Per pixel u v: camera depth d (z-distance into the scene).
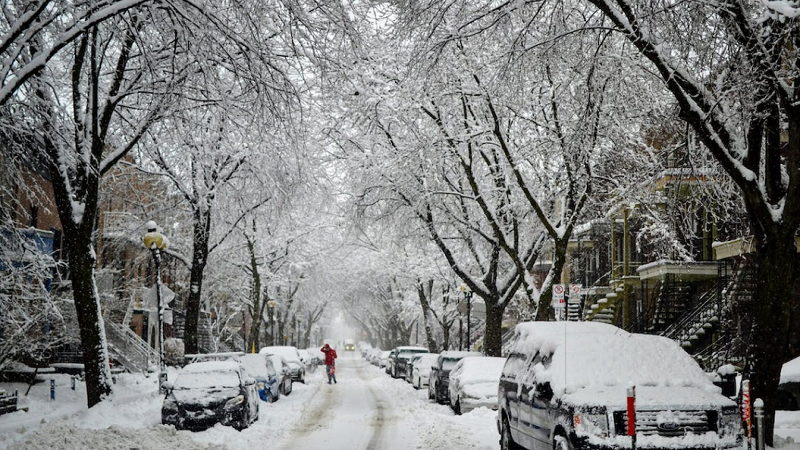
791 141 10.88
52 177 17.39
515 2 13.21
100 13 12.52
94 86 16.98
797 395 16.89
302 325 94.06
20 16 12.91
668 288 30.36
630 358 10.17
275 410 21.72
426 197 24.56
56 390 23.97
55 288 24.27
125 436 13.23
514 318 52.53
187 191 25.56
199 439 14.74
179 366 41.34
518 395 11.45
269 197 24.50
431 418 19.02
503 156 23.44
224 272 42.50
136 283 34.47
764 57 10.98
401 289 56.69
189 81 15.76
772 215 11.19
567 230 21.20
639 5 11.99
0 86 12.16
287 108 14.52
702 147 15.34
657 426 8.88
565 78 18.67
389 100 22.78
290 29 13.71
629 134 21.14
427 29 14.30
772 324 11.17
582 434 8.81
